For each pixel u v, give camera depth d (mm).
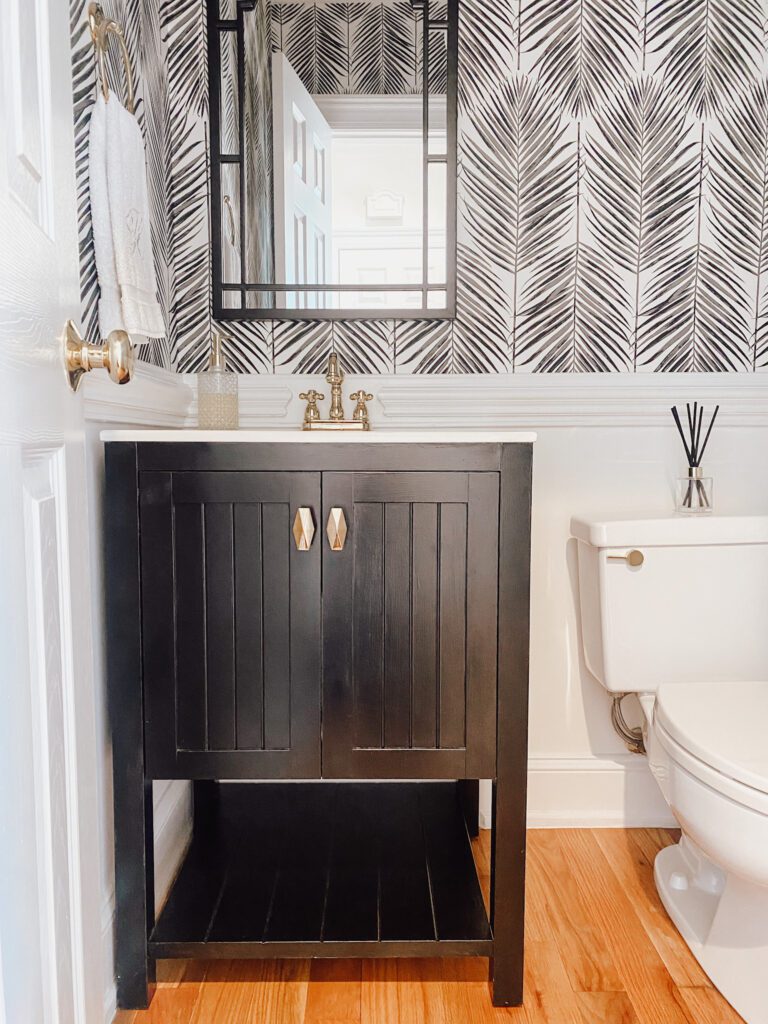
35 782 575
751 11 1629
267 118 1647
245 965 1293
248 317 1659
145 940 1168
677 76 1643
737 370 1710
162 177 1574
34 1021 551
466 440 1129
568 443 1708
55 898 616
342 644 1157
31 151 576
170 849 1468
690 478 1626
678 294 1688
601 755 1747
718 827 1061
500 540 1142
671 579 1504
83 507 732
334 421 1478
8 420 505
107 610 1154
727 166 1661
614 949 1309
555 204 1666
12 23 529
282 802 1658
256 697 1162
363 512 1142
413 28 1639
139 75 1409
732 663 1521
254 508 1143
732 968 1187
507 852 1168
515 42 1633
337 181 1656
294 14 1638
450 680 1161
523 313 1686
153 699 1159
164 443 1134
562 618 1731
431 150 1651
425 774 1174
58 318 647
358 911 1242
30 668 554
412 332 1688
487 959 1313
